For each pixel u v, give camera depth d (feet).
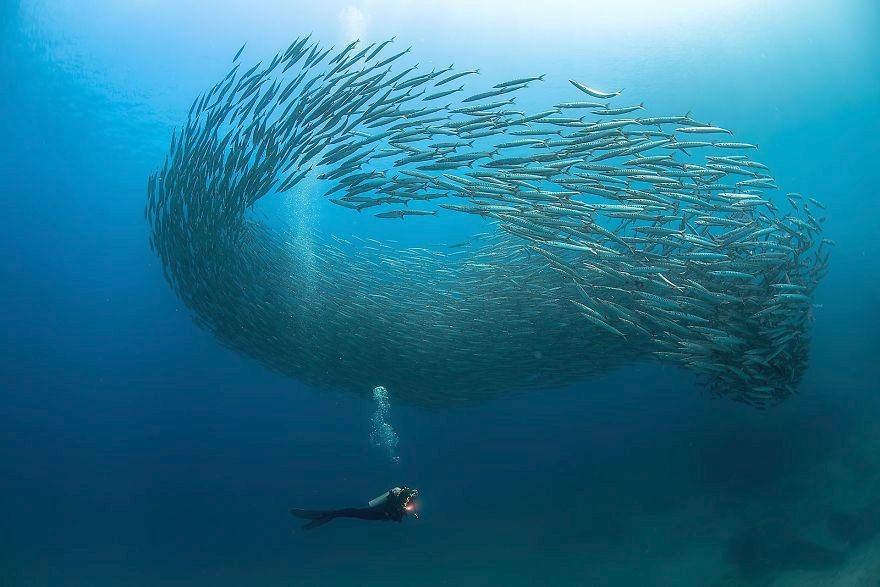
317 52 28.48
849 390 54.44
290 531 79.05
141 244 76.13
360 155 27.25
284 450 93.35
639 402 67.62
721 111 67.82
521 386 44.24
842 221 70.49
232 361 84.99
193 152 35.73
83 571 70.69
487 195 25.63
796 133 69.15
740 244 26.00
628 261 25.91
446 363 42.24
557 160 24.38
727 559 38.81
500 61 64.28
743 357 27.25
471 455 76.64
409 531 63.98
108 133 70.03
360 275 47.96
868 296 65.77
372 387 48.24
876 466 41.52
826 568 32.60
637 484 57.52
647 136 25.31
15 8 58.49
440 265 47.52
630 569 42.55
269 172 31.99
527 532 55.67
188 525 88.84
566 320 36.42
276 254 45.70
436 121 26.78
